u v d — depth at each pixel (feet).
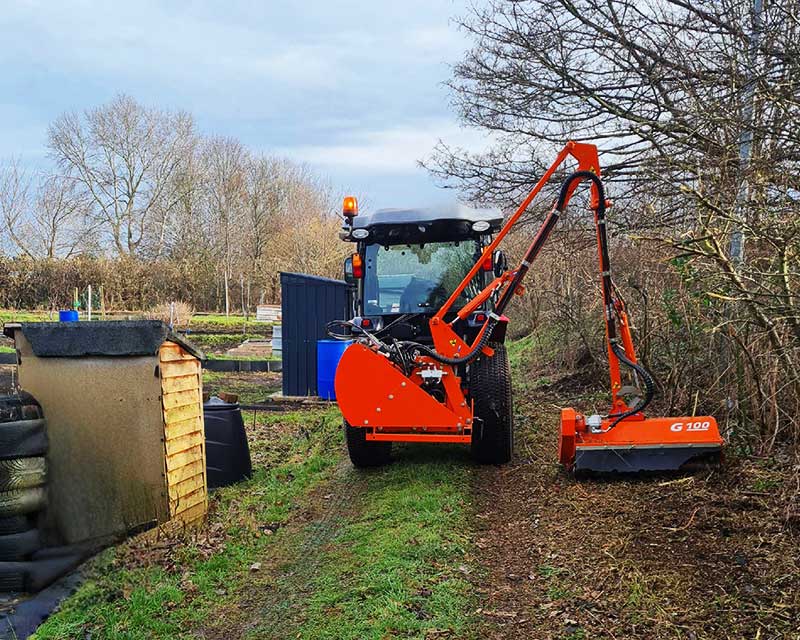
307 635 11.59
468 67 30.40
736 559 12.26
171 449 16.16
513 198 30.58
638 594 11.59
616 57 24.61
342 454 23.57
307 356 36.17
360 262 23.44
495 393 20.16
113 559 14.85
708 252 15.57
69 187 135.54
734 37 20.04
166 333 15.76
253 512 18.01
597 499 16.35
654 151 25.86
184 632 12.09
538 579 12.89
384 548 14.64
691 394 21.35
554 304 39.14
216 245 120.47
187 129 139.95
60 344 15.90
